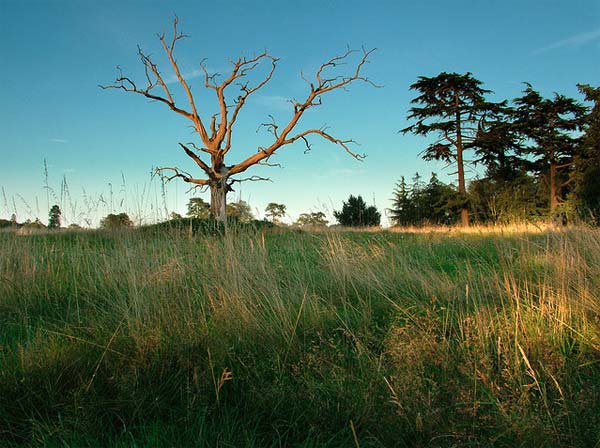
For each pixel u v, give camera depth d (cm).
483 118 3328
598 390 250
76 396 258
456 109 3281
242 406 264
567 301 379
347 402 250
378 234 1205
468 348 307
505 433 221
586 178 2638
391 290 462
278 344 328
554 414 232
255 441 235
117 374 281
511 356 291
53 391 272
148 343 307
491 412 238
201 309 386
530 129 3238
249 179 2253
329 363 291
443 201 3422
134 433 247
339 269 515
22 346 324
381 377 268
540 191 3294
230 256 487
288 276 503
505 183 3062
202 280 450
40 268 548
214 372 284
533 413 226
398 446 224
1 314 434
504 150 3278
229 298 388
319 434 233
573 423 225
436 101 3394
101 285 487
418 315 381
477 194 3019
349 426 239
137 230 699
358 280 484
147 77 2197
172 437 229
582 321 352
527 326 343
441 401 249
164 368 290
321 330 356
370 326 374
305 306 400
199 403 257
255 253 523
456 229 1512
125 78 2170
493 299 405
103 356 303
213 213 1523
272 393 258
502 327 337
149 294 401
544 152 3281
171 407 267
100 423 247
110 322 373
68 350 312
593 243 517
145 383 278
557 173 3272
